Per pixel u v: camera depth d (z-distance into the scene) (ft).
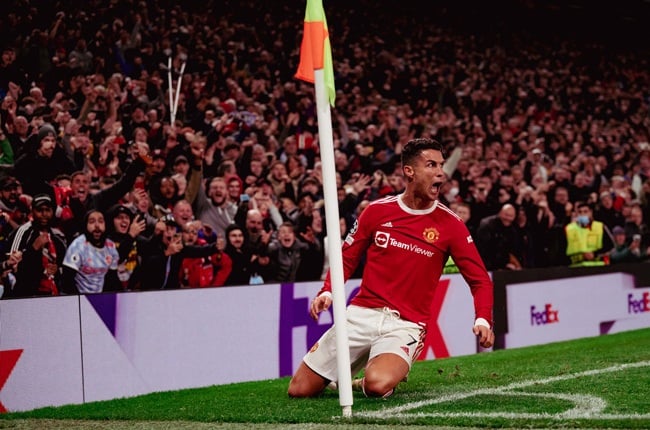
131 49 47.03
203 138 41.93
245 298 30.48
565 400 20.33
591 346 37.04
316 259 39.42
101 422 20.29
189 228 35.40
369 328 21.65
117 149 38.78
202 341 29.01
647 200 61.16
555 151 66.85
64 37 44.01
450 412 18.70
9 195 32.96
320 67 18.01
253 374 30.50
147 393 27.12
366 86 64.28
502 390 22.70
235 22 58.34
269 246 37.45
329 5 69.05
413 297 21.84
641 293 46.98
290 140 46.68
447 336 37.09
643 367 27.45
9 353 24.12
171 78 47.55
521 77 79.05
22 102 39.19
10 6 42.65
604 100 83.71
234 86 50.42
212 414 20.21
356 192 42.78
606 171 63.31
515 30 82.58
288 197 42.55
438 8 76.95
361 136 53.36
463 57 75.92
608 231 51.49
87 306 26.09
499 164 54.49
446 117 63.72
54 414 22.38
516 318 40.06
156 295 27.86
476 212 47.73
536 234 47.80
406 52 71.77
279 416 19.07
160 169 38.24
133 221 33.71
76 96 42.42
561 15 86.53
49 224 31.30
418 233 21.72
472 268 21.57
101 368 26.25
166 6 52.70
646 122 84.79
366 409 19.54
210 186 38.86
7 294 30.35
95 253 31.94
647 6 91.25
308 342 32.60
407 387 24.12
